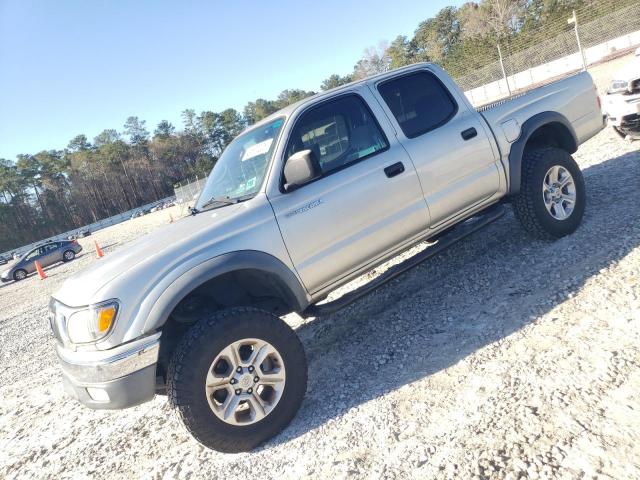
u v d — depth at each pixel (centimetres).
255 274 335
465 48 3803
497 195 439
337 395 338
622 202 495
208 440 292
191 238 314
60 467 373
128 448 369
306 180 321
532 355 301
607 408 238
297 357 318
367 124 388
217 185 409
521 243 488
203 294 344
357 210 362
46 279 2223
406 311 436
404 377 330
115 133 13175
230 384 298
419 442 259
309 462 275
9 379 675
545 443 228
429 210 397
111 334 279
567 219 456
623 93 630
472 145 420
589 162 706
